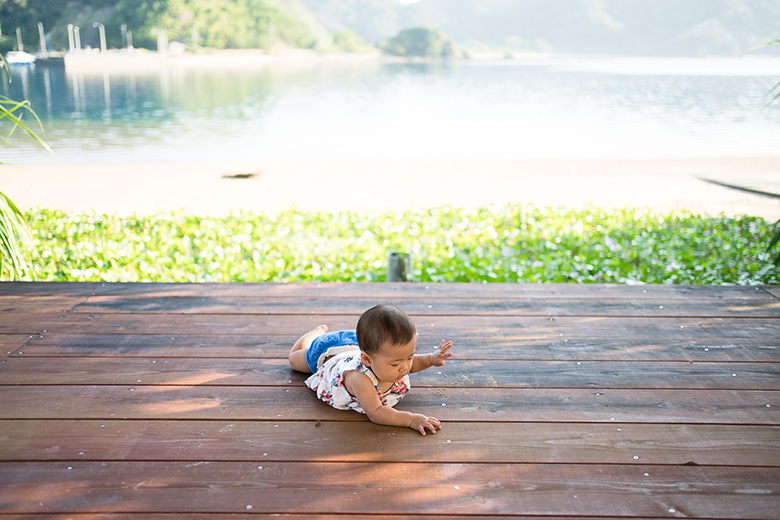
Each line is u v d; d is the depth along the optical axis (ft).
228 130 74.79
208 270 17.49
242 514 5.80
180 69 179.11
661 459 6.65
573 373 8.56
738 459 6.66
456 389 8.13
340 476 6.35
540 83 153.28
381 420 7.21
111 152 53.98
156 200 31.68
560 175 41.16
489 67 238.27
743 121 76.74
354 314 10.61
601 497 6.06
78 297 11.25
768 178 38.37
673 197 32.17
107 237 20.97
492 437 7.05
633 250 19.51
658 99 110.63
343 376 7.45
